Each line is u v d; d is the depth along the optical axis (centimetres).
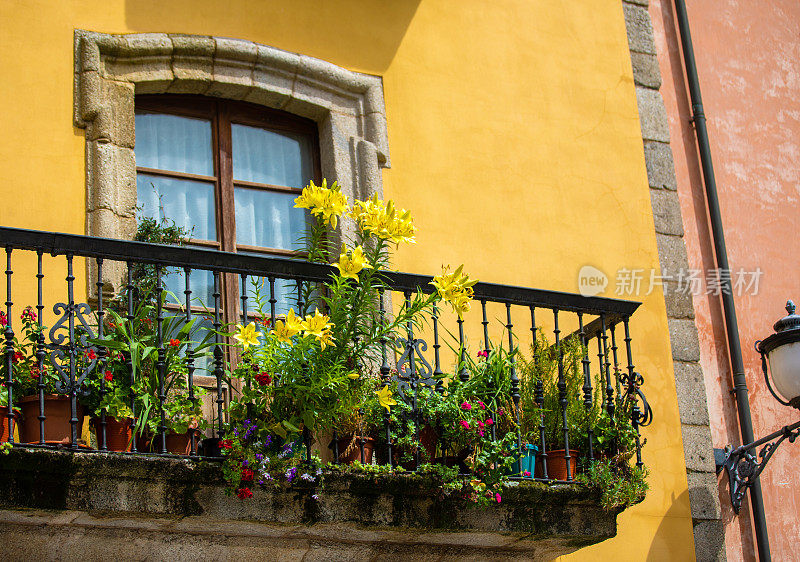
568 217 852
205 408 707
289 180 801
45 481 562
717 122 964
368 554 672
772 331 914
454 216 814
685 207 912
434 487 637
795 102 1012
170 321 640
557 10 913
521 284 818
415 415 656
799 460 881
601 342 823
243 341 623
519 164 849
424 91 838
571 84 893
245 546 640
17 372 604
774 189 966
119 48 750
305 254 786
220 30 786
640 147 903
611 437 707
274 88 791
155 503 582
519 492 659
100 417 607
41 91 726
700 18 999
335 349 643
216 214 771
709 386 866
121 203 724
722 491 834
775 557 842
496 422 675
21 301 680
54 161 716
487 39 875
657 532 796
